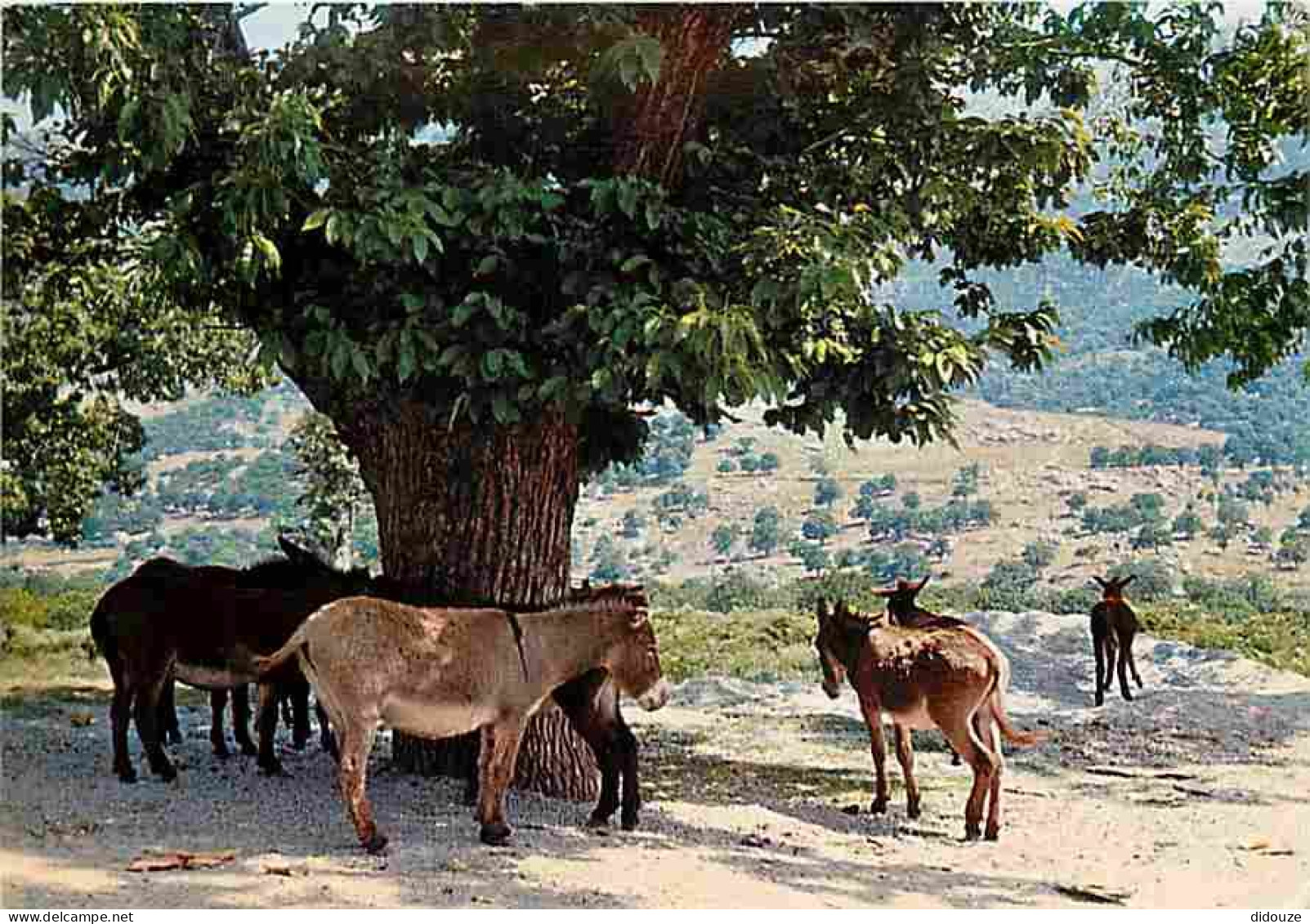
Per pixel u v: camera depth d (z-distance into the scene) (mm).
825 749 12680
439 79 9359
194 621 9312
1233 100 11195
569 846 8148
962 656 9180
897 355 8547
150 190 9023
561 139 9539
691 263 8195
